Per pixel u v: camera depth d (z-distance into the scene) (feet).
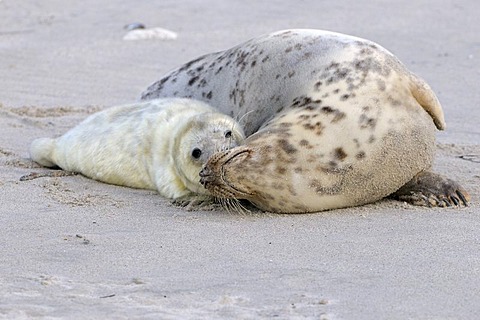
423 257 63.87
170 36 161.89
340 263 62.95
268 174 73.41
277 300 56.03
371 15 174.09
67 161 89.86
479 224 71.56
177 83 97.40
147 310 54.19
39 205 77.77
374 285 58.65
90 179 87.97
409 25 166.40
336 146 74.74
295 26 166.71
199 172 75.25
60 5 193.06
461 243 66.80
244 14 178.09
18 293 57.11
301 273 60.85
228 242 67.87
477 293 57.16
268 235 69.56
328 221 73.20
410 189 79.61
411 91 79.00
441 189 78.38
